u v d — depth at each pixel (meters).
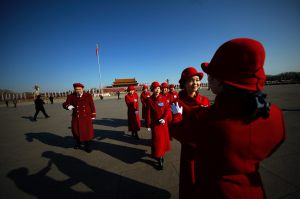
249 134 0.92
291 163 3.94
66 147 6.38
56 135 8.29
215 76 1.00
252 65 0.90
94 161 4.96
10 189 3.76
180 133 1.28
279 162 4.01
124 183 3.73
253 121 0.91
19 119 14.32
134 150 5.63
